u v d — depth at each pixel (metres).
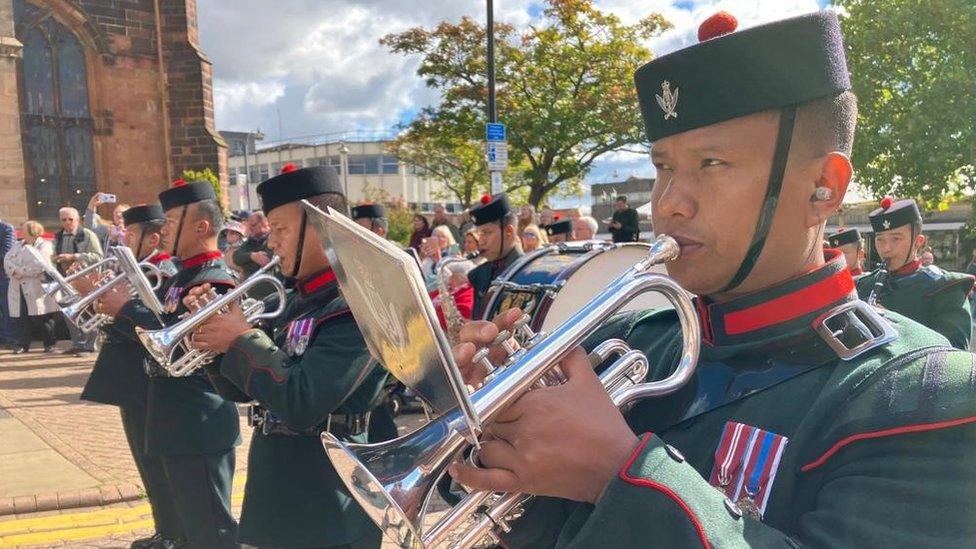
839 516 1.00
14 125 15.14
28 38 17.39
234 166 55.53
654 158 1.24
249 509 2.74
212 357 2.89
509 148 18.20
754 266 1.19
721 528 0.97
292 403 2.45
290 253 2.81
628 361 1.26
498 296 4.47
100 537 4.69
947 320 4.57
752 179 1.14
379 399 2.80
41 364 10.50
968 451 0.99
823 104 1.16
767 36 1.12
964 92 7.91
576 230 8.20
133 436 4.44
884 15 8.10
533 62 18.09
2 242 11.80
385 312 1.13
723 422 1.20
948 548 0.95
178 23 18.78
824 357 1.16
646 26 18.02
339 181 2.97
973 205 9.02
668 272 1.25
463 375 1.26
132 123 18.56
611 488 1.00
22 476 5.55
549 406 1.04
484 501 1.25
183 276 4.11
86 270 4.50
